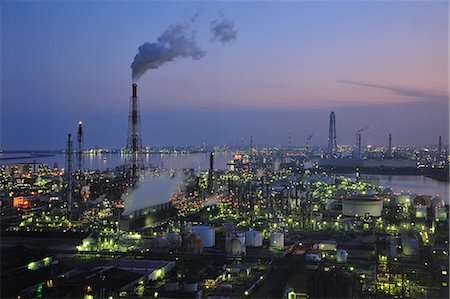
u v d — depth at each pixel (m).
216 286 107.75
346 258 129.38
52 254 131.12
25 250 121.31
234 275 117.50
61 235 166.00
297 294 99.88
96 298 96.25
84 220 197.62
